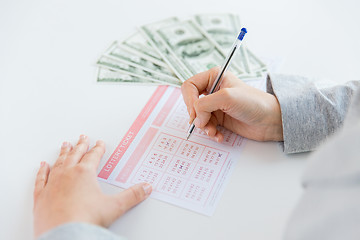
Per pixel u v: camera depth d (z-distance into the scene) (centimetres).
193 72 86
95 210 56
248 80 84
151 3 103
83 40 94
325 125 70
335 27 96
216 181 65
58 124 75
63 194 58
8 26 96
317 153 44
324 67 87
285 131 69
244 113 69
